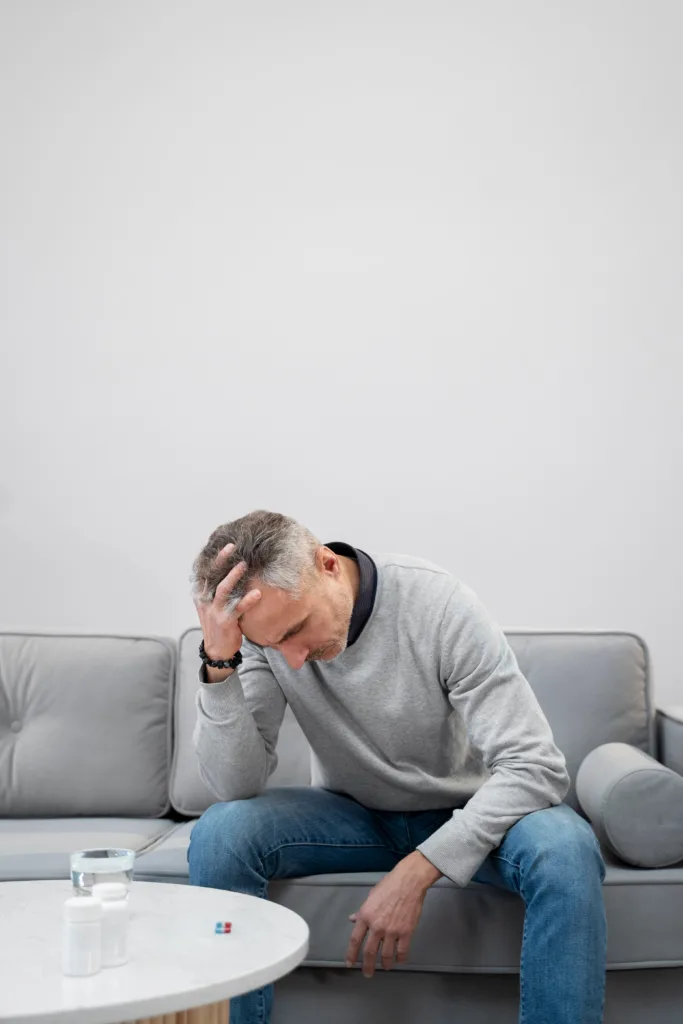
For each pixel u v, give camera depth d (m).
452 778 1.53
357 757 1.50
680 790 1.51
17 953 0.97
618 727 1.82
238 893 1.21
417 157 2.56
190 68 2.61
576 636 1.89
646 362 2.47
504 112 2.55
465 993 1.46
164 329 2.54
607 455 2.46
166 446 2.51
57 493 2.51
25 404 2.54
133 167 2.59
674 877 1.47
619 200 2.51
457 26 2.58
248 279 2.55
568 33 2.56
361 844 1.49
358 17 2.60
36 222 2.58
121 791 1.93
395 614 1.48
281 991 1.47
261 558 1.30
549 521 2.45
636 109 2.53
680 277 2.49
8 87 2.62
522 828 1.32
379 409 2.50
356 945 1.31
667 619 2.42
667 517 2.44
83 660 1.98
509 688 1.41
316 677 1.51
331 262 2.54
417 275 2.53
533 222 2.52
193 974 0.91
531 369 2.49
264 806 1.46
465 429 2.48
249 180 2.57
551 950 1.25
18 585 2.50
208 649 1.41
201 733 1.47
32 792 1.91
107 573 2.49
